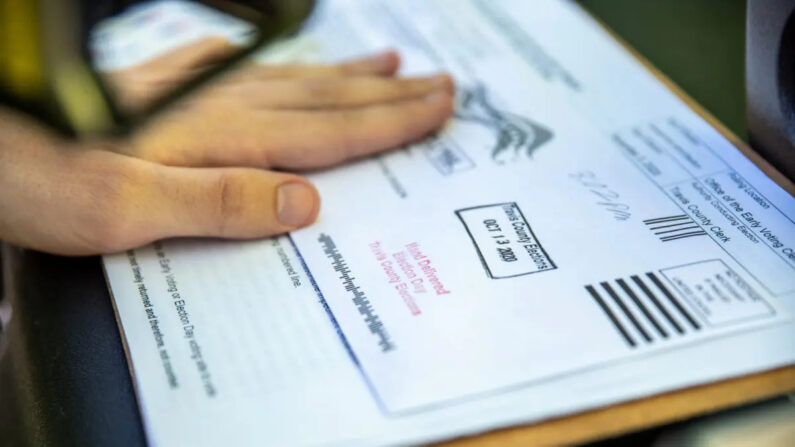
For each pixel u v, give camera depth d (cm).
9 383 58
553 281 58
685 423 55
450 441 54
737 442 54
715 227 60
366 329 57
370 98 69
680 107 68
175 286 59
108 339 58
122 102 53
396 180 65
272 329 57
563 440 54
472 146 67
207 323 58
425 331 57
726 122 69
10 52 49
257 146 65
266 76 70
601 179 64
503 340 56
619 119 68
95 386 56
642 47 75
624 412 54
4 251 64
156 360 56
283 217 61
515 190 63
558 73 71
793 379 55
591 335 56
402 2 79
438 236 61
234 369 56
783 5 59
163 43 70
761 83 62
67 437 55
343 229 62
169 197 60
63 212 60
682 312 57
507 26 76
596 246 60
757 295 57
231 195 60
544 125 68
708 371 55
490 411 54
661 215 61
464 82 71
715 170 64
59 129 51
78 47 50
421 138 68
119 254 61
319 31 76
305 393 55
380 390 55
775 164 64
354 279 59
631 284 58
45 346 58
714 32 76
